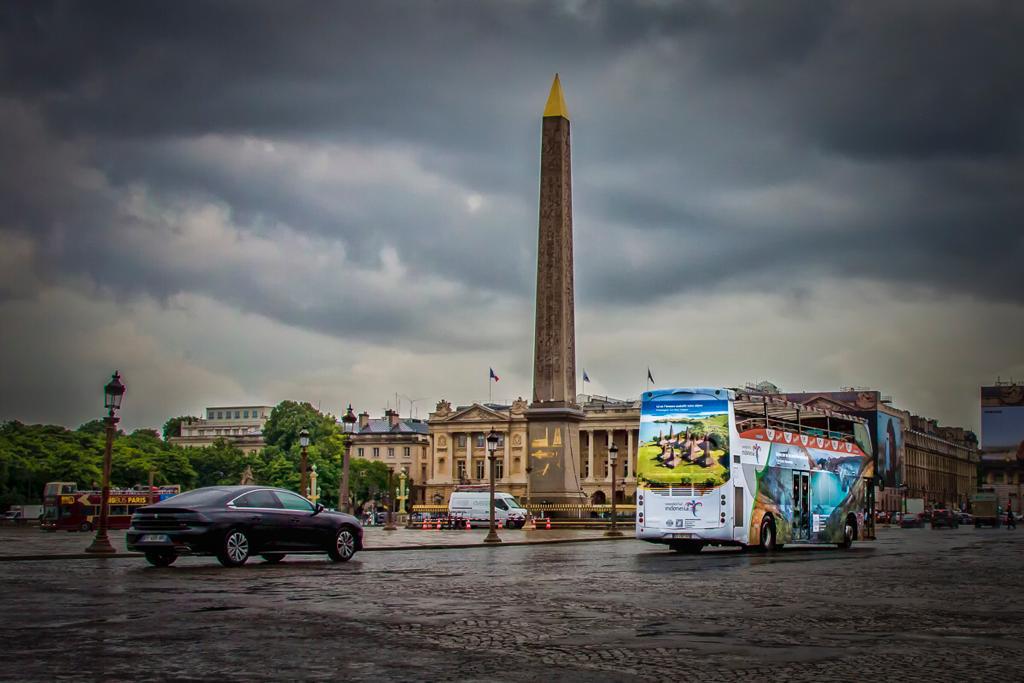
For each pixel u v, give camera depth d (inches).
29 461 5693.9
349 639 607.8
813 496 1952.5
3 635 611.8
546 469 3097.9
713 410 1713.8
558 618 714.2
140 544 1179.3
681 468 1713.8
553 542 2137.1
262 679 483.2
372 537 2279.8
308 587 933.8
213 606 766.5
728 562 1435.8
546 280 3026.6
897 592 948.6
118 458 6235.2
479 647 581.9
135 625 657.0
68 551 1553.9
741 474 1727.4
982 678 501.7
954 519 5201.8
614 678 493.4
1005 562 1494.8
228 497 1222.3
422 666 520.7
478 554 1616.6
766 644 603.8
